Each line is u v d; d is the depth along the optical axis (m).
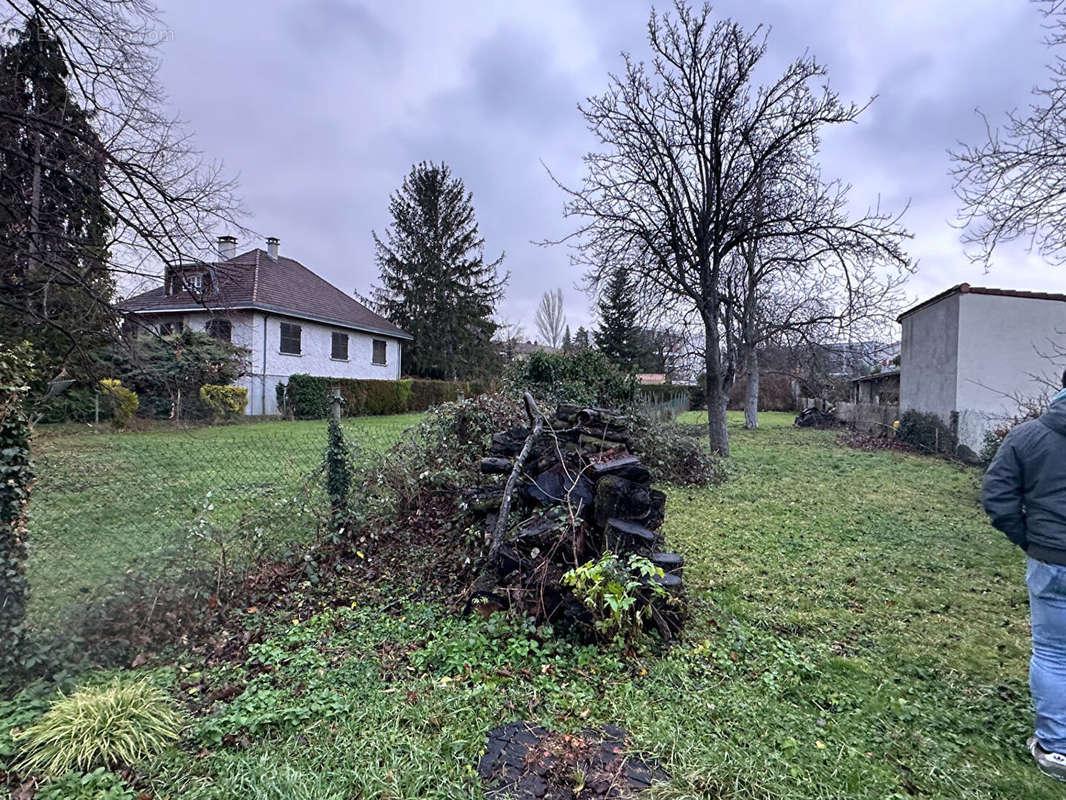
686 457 8.93
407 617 3.42
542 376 10.96
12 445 2.75
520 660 2.84
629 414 8.85
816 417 20.92
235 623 3.33
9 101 6.29
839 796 1.91
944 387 13.47
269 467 7.74
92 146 6.41
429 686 2.59
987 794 1.98
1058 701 2.15
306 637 3.13
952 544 5.41
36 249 6.55
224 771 1.99
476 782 1.93
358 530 4.68
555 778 1.95
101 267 6.80
